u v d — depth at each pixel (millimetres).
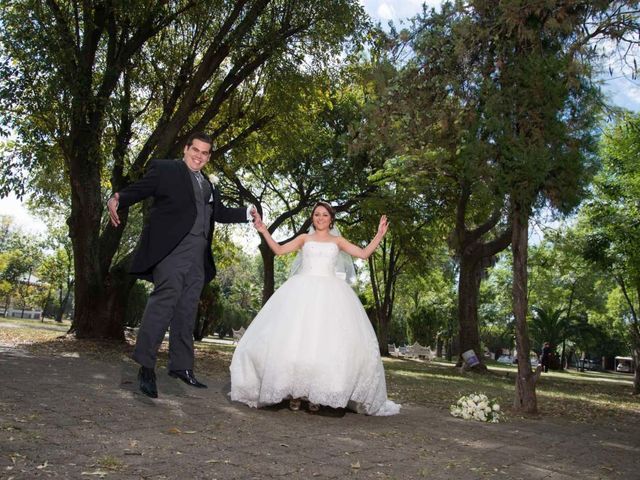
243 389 5039
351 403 5301
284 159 21250
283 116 15234
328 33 13938
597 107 7645
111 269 13328
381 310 30266
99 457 2834
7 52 10547
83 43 11875
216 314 28844
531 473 3547
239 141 15766
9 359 7328
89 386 5293
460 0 8328
